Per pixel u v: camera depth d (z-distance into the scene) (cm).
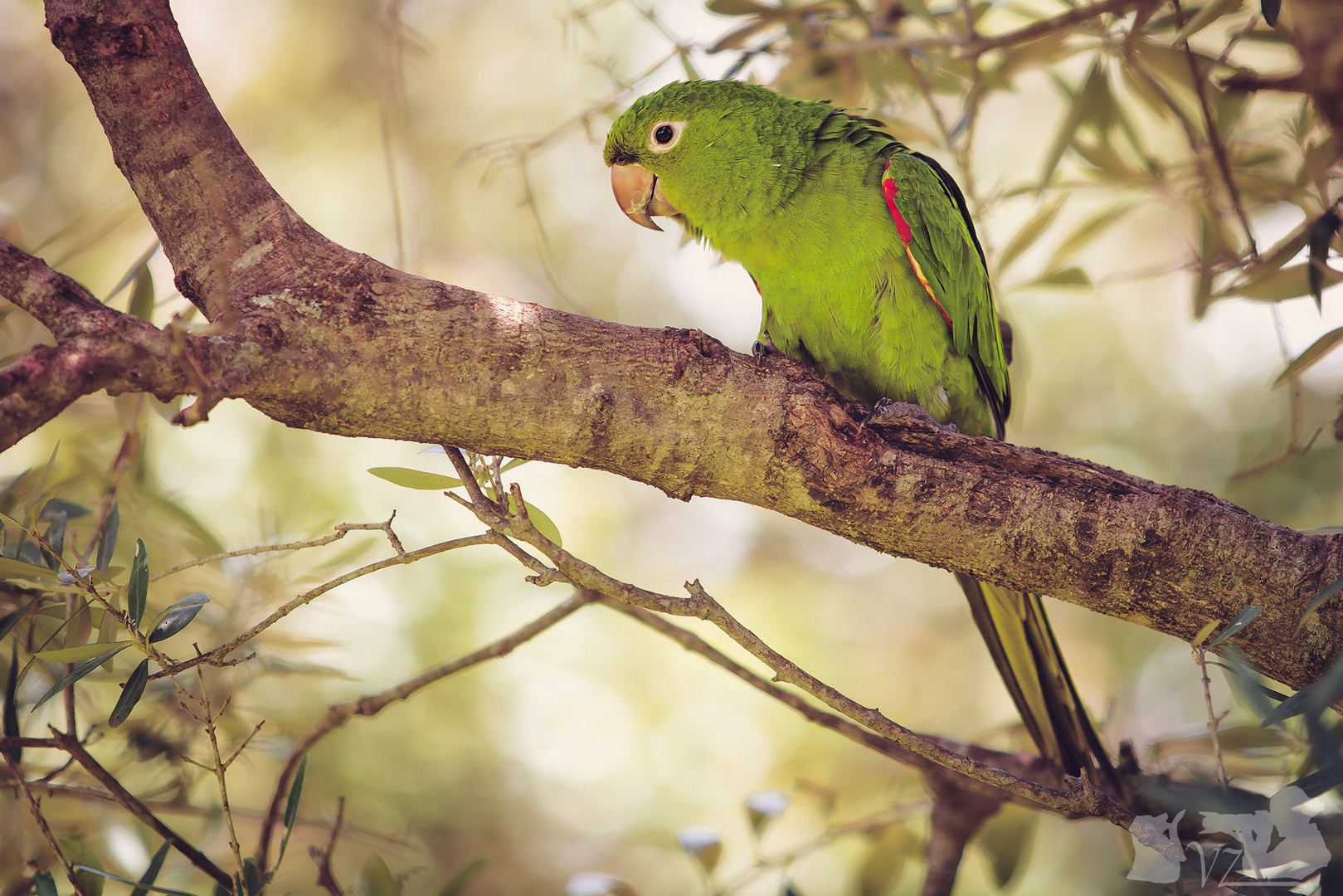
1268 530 384
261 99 1243
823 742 1170
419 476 375
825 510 398
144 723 535
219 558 358
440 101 1265
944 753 336
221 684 553
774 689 523
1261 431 1066
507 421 370
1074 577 393
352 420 361
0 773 462
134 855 535
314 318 351
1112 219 664
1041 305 1252
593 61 641
